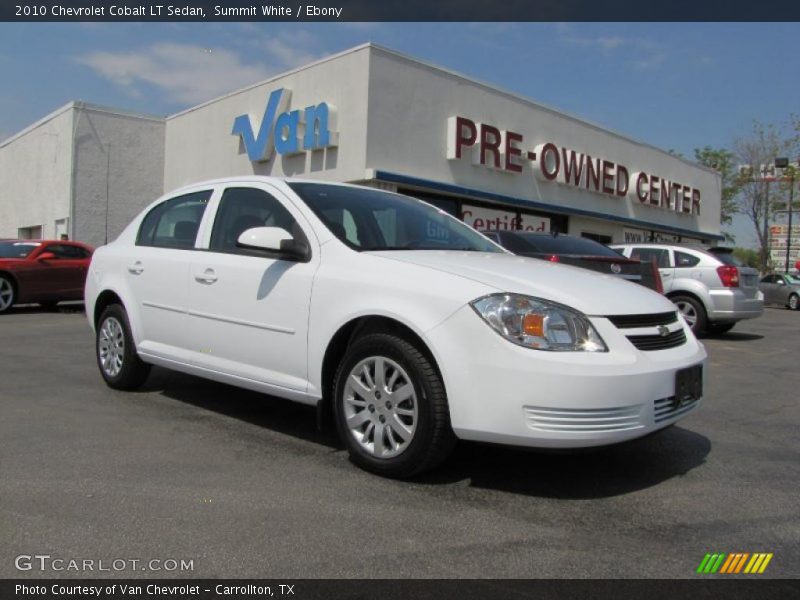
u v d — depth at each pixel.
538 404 3.16
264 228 4.05
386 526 3.03
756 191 38.09
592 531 3.04
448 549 2.83
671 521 3.17
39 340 8.62
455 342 3.31
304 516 3.12
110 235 21.39
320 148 15.37
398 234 4.43
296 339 4.00
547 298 3.36
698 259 10.58
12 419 4.64
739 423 5.08
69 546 2.79
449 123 16.14
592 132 21.11
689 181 27.02
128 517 3.07
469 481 3.62
